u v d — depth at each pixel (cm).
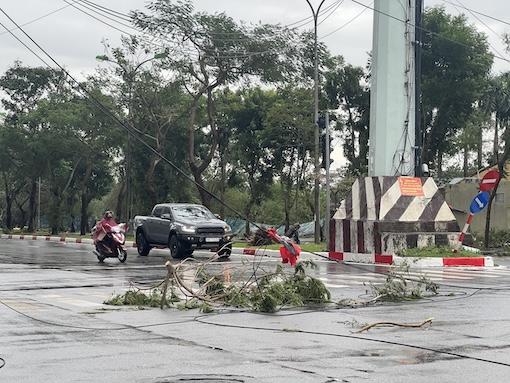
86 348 841
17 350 830
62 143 6119
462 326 1000
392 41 2386
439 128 4756
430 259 2283
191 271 1902
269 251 2923
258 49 4488
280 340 893
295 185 5972
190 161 4703
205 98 5703
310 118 5069
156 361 761
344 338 904
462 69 4462
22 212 8381
